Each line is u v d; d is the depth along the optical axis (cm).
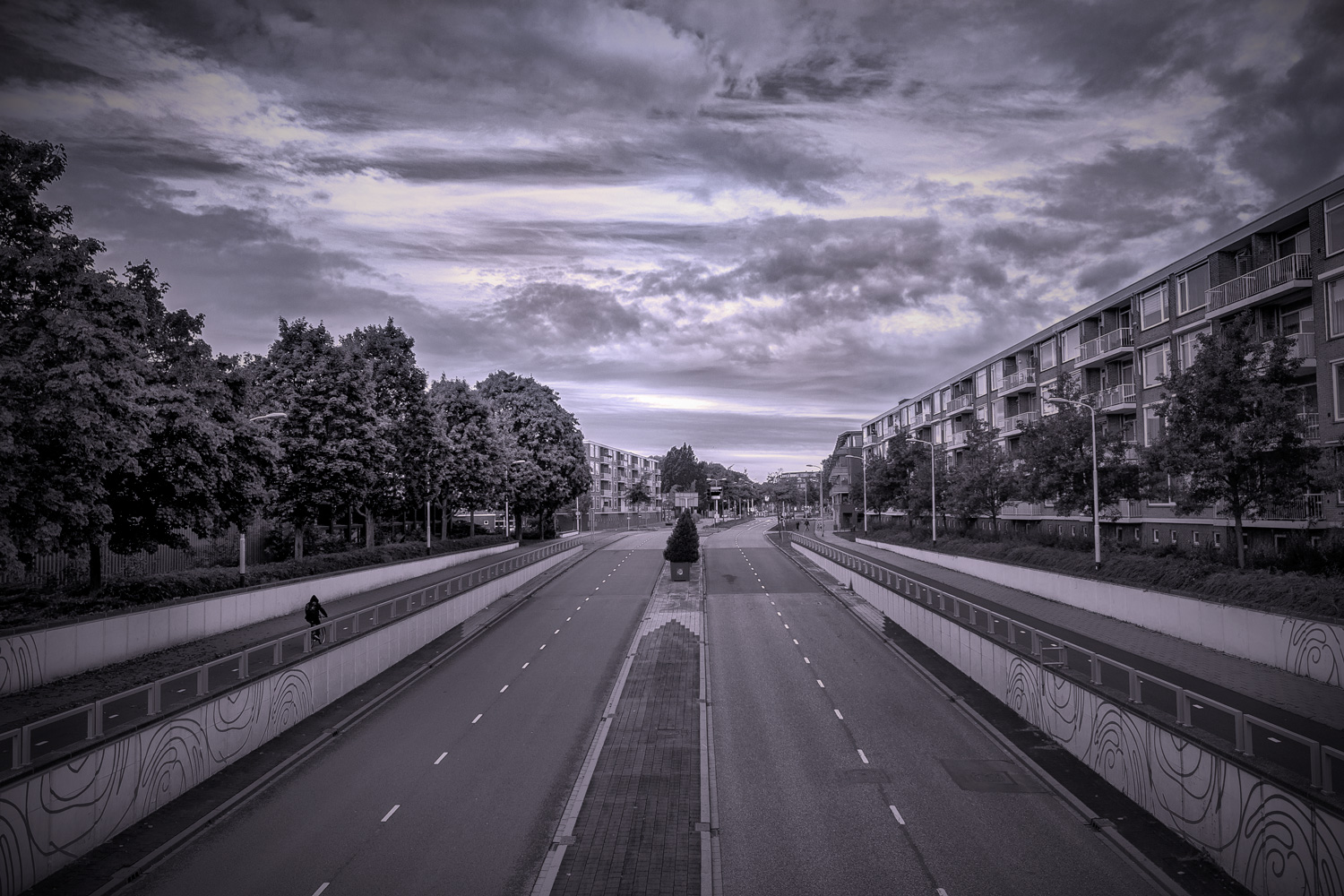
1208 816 1381
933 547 6247
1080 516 5100
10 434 2025
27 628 2217
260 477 3375
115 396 2214
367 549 5025
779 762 2020
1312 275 3303
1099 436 4297
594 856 1475
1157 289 4506
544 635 3744
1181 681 2247
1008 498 5888
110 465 2295
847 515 12475
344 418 4381
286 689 2228
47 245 2355
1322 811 1080
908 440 8138
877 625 3888
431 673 3027
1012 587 4634
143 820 1611
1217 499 3103
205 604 3070
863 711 2469
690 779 1875
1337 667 2161
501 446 7206
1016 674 2358
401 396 5431
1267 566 2956
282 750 2064
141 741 1611
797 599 4825
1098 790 1736
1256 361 3020
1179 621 2925
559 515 11688
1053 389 5847
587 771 1931
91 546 2842
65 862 1398
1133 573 3484
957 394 8088
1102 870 1398
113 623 2545
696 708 2472
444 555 6091
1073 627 3231
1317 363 3259
